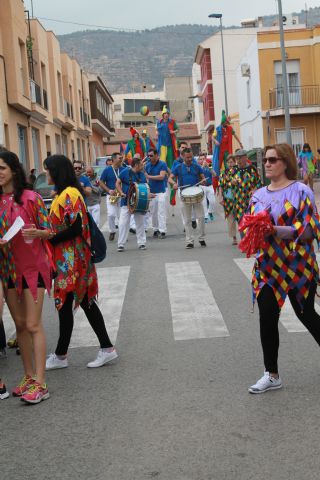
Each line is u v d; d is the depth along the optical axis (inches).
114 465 162.1
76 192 239.9
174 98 3981.3
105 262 490.0
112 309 335.3
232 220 538.0
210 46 2405.3
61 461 166.6
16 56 1008.9
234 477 152.1
